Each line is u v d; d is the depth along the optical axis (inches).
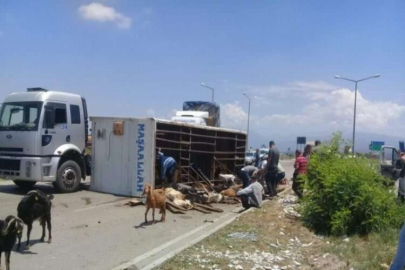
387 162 887.1
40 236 386.0
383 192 423.8
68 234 398.0
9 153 637.3
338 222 412.2
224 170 818.8
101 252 339.9
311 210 440.1
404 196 500.7
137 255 332.8
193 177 720.3
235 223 447.8
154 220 460.8
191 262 305.7
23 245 353.4
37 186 719.1
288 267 310.5
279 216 487.8
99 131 660.7
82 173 680.4
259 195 555.5
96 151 663.8
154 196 454.9
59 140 644.1
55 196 615.8
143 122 622.2
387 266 302.5
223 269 294.7
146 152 618.5
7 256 275.1
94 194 641.0
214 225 455.5
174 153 682.2
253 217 480.1
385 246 357.4
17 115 642.2
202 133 746.2
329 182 425.1
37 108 627.2
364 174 431.2
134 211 523.2
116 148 644.1
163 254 331.0
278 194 700.0
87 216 485.4
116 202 580.7
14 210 506.9
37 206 344.5
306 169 482.3
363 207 411.5
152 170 615.2
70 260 316.2
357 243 376.8
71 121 661.3
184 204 549.6
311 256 341.4
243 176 663.1
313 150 530.0
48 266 300.7
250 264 310.7
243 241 374.3
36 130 618.8
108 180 652.1
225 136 831.7
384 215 418.6
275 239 389.7
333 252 345.4
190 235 403.9
